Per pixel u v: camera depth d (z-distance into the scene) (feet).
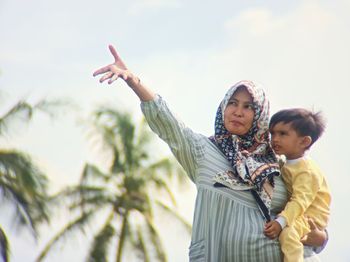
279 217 19.83
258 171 19.93
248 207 19.89
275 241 19.76
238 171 19.98
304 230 20.07
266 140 20.63
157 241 104.99
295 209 19.94
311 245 20.63
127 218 104.63
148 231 104.99
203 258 19.71
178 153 20.15
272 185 20.29
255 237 19.56
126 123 103.96
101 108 103.71
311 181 20.47
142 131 105.50
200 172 20.18
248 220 19.72
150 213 105.70
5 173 90.27
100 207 103.50
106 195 104.42
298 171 20.51
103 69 19.69
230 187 19.92
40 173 91.45
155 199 106.11
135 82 19.80
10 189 90.48
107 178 104.58
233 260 19.58
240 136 20.45
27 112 90.33
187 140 20.13
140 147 104.99
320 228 20.66
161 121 19.95
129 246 104.37
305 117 20.79
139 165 105.09
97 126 103.45
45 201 91.66
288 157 20.89
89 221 102.32
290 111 20.93
